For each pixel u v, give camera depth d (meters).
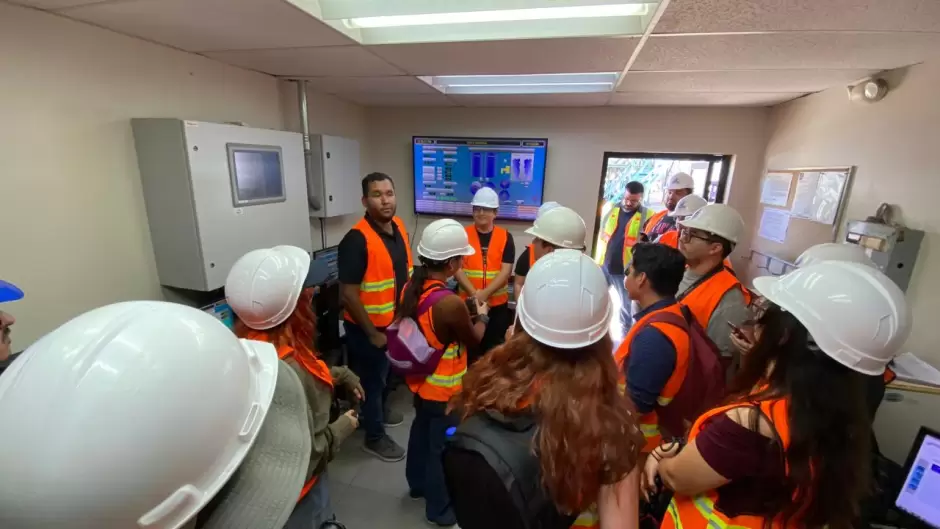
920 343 1.79
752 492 0.78
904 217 1.89
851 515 0.72
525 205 3.88
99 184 1.75
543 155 3.74
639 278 1.40
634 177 3.90
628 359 1.27
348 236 2.13
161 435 0.45
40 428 0.42
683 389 1.24
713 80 2.39
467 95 3.21
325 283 2.88
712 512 0.85
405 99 3.51
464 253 1.78
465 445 0.72
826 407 0.71
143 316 0.52
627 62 2.09
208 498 0.50
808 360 0.75
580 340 0.75
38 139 1.54
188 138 1.82
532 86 2.97
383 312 2.19
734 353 1.51
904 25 1.41
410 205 4.22
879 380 1.09
